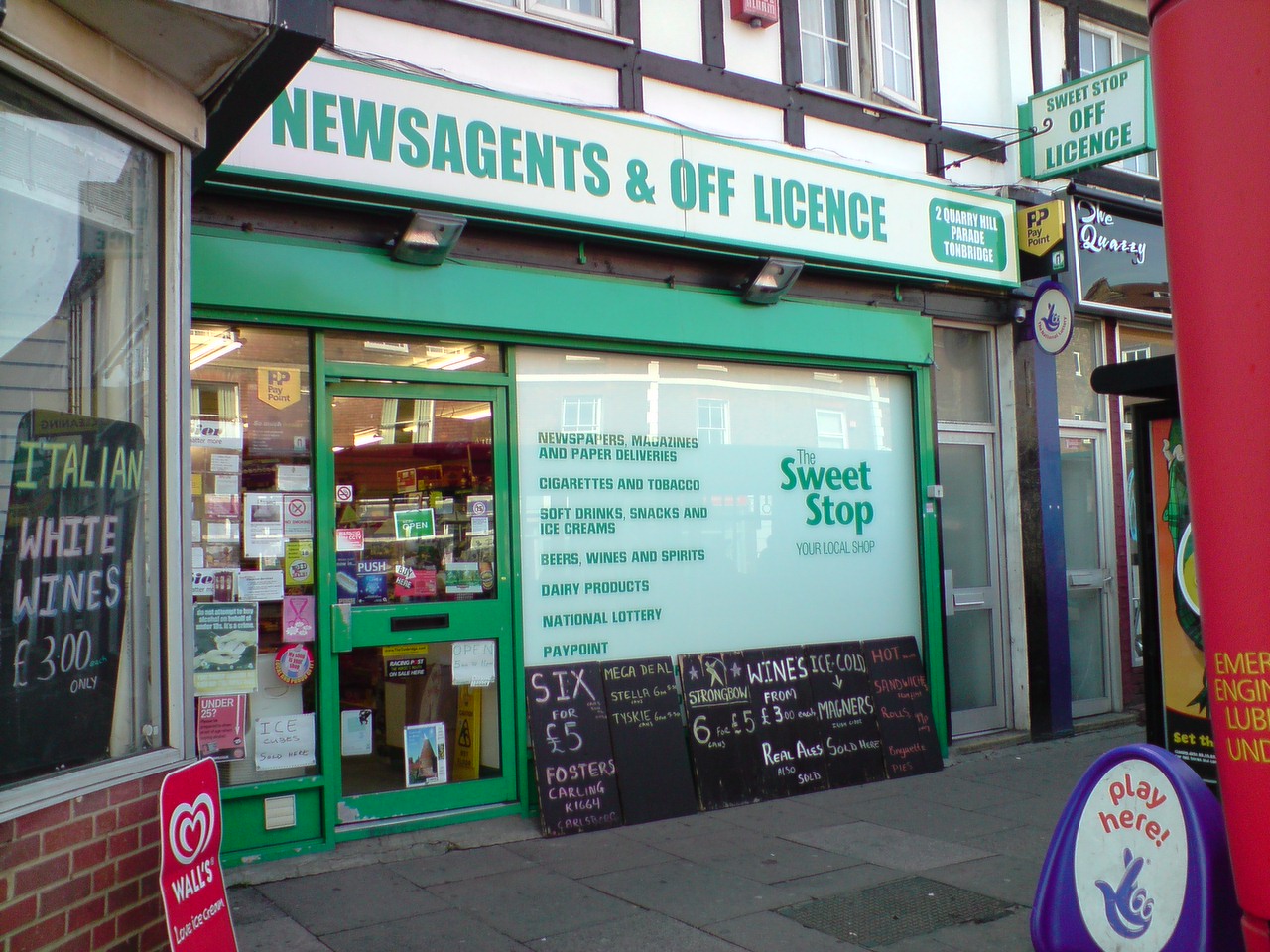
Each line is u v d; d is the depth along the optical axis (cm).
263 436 533
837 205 707
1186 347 247
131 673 348
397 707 564
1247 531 237
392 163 538
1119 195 880
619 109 638
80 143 334
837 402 740
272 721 529
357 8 548
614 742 606
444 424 588
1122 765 354
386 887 493
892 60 794
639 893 484
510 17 600
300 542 539
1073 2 913
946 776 705
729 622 677
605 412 639
